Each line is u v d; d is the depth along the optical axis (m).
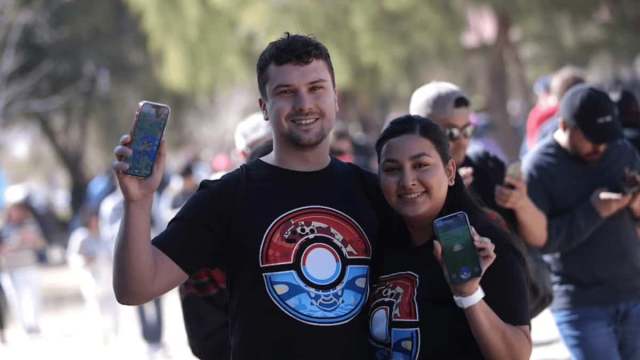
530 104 21.31
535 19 18.34
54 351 13.85
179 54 20.36
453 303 4.42
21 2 32.25
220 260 4.55
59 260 29.78
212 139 43.56
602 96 6.52
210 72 20.44
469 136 6.45
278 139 4.59
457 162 6.43
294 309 4.39
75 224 17.39
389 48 17.55
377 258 4.59
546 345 11.20
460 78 23.08
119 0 35.38
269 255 4.42
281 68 4.53
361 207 4.58
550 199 6.70
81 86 35.97
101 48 35.12
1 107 31.09
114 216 14.27
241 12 19.14
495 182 6.43
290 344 4.36
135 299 4.31
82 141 38.84
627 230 6.64
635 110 8.00
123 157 4.21
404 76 19.44
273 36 18.12
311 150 4.58
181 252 4.43
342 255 4.48
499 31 18.91
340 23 17.66
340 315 4.42
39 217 17.33
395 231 4.63
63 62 35.00
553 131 7.49
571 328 6.71
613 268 6.62
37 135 46.75
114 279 4.29
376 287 4.55
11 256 15.88
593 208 6.46
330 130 4.60
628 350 6.73
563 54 20.64
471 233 4.21
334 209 4.53
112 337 14.66
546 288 5.94
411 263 4.52
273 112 4.56
